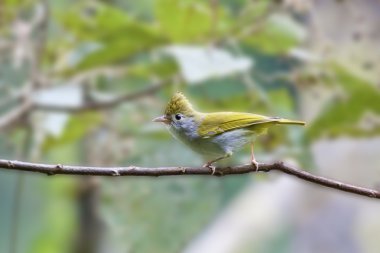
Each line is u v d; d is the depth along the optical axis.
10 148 5.15
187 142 4.83
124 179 5.13
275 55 5.13
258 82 5.13
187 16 5.04
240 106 5.12
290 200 5.39
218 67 4.97
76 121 5.14
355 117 5.07
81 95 5.13
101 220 5.23
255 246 5.34
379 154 5.33
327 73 5.07
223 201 5.39
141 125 5.15
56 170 4.69
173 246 5.12
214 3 5.04
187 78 4.96
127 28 5.06
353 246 5.64
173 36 5.06
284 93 5.16
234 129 4.80
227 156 4.81
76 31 5.11
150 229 5.12
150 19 5.27
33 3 5.12
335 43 5.09
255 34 5.08
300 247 5.48
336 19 5.08
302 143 5.09
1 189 5.39
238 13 5.15
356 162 5.33
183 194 5.13
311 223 5.51
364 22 5.08
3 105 5.14
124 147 5.15
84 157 5.26
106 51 5.07
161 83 5.11
